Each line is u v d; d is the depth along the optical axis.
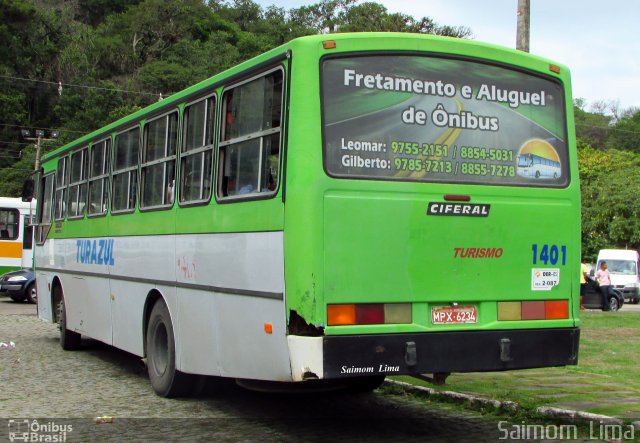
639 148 87.31
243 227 6.73
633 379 9.31
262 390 6.92
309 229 5.89
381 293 6.05
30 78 78.25
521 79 6.86
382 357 5.99
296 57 6.14
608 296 26.62
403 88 6.37
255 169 6.63
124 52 88.19
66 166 12.99
